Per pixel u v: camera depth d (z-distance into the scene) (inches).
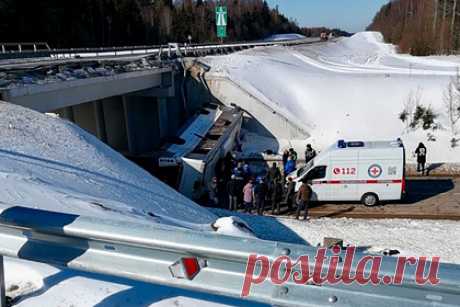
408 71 1814.7
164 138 1355.8
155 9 4163.4
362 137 1200.8
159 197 472.7
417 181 829.8
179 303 120.6
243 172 824.3
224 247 98.9
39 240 119.2
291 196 695.7
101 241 110.6
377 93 1325.0
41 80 852.6
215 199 750.5
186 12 4574.3
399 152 682.2
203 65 1389.0
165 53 1539.1
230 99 1316.4
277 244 98.0
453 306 87.7
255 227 555.8
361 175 689.6
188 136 996.6
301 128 1213.7
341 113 1283.2
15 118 599.2
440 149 1101.1
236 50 2315.5
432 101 1266.0
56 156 490.3
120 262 111.0
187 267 103.3
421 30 3065.9
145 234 104.7
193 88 1368.1
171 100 1384.1
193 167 766.5
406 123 1220.5
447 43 2812.5
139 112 1370.6
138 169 605.9
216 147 873.5
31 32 2620.6
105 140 1311.5
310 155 944.9
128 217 298.4
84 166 484.7
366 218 636.7
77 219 112.4
